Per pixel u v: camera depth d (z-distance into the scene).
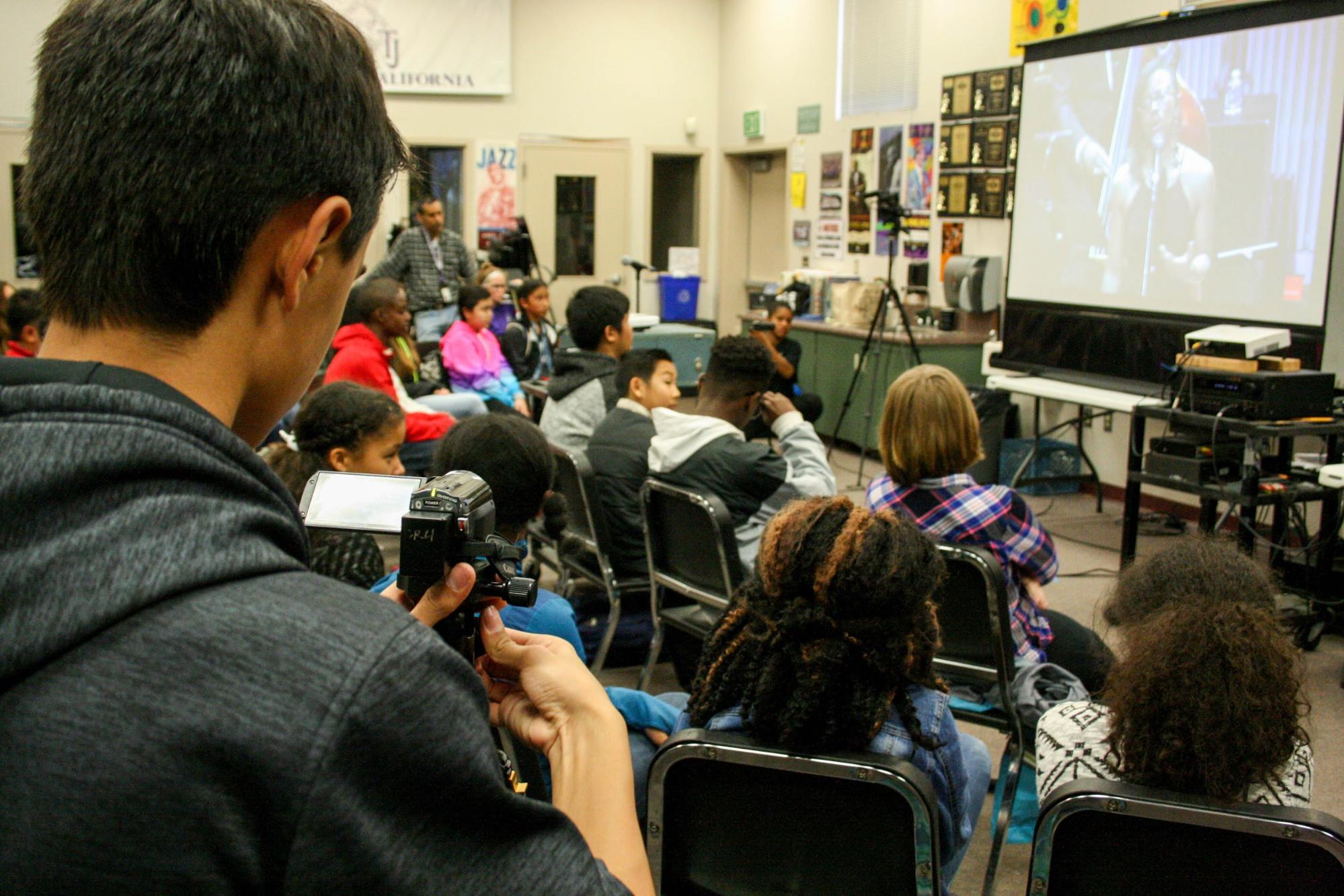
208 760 0.36
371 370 4.03
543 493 1.73
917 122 6.98
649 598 3.28
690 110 9.55
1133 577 1.65
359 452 2.04
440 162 8.95
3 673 0.37
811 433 3.04
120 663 0.37
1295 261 4.33
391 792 0.39
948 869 1.52
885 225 6.12
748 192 9.69
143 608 0.38
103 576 0.38
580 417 3.80
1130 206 5.04
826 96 8.02
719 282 9.81
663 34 9.36
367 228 0.50
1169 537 4.92
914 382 2.22
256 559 0.41
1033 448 5.47
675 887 1.40
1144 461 4.05
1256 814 1.12
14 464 0.38
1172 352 4.88
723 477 2.70
